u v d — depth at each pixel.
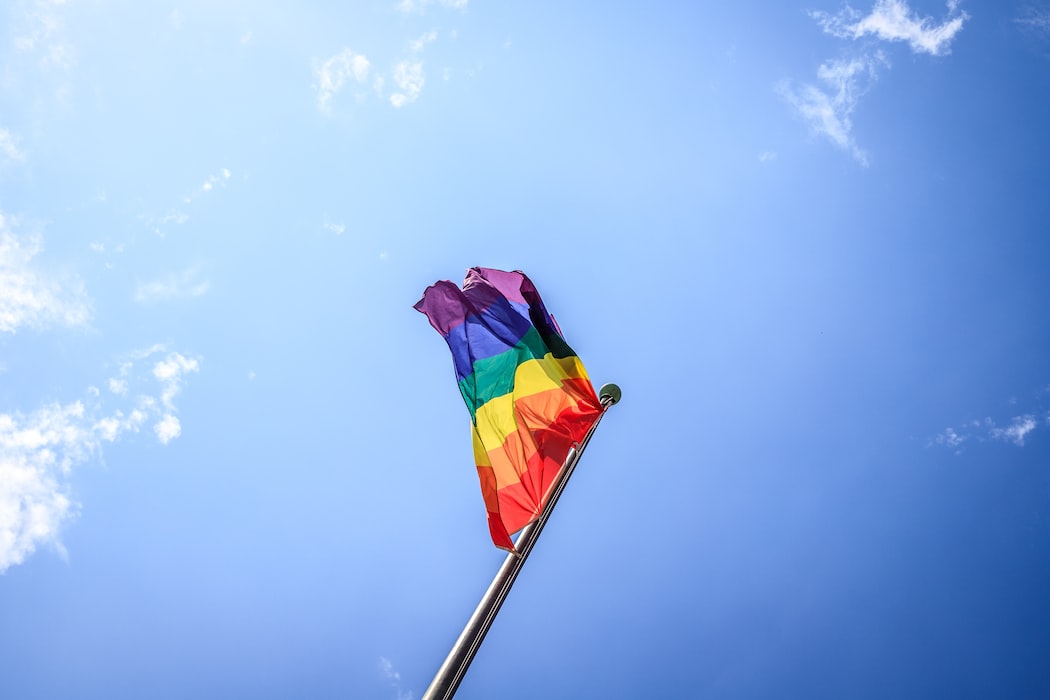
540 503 9.53
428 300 11.10
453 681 5.89
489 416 10.30
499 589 6.96
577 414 10.73
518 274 12.20
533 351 11.28
